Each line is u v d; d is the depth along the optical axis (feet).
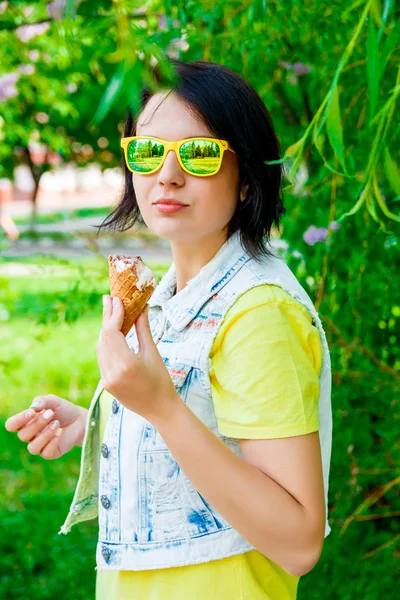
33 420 5.55
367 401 10.23
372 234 9.05
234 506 3.84
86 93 18.39
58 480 16.52
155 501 4.34
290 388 4.01
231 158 4.53
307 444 3.98
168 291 5.00
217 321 4.35
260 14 7.39
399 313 10.89
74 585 12.01
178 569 4.33
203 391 4.33
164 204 4.44
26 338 25.17
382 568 10.63
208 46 7.87
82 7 6.88
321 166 8.77
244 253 4.59
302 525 3.85
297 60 8.74
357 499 10.91
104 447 4.60
